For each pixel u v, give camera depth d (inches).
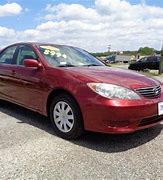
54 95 183.2
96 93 156.4
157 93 170.4
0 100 248.2
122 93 155.5
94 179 126.0
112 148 162.1
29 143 166.7
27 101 206.1
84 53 230.2
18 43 233.0
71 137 171.8
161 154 154.7
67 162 142.6
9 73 222.5
